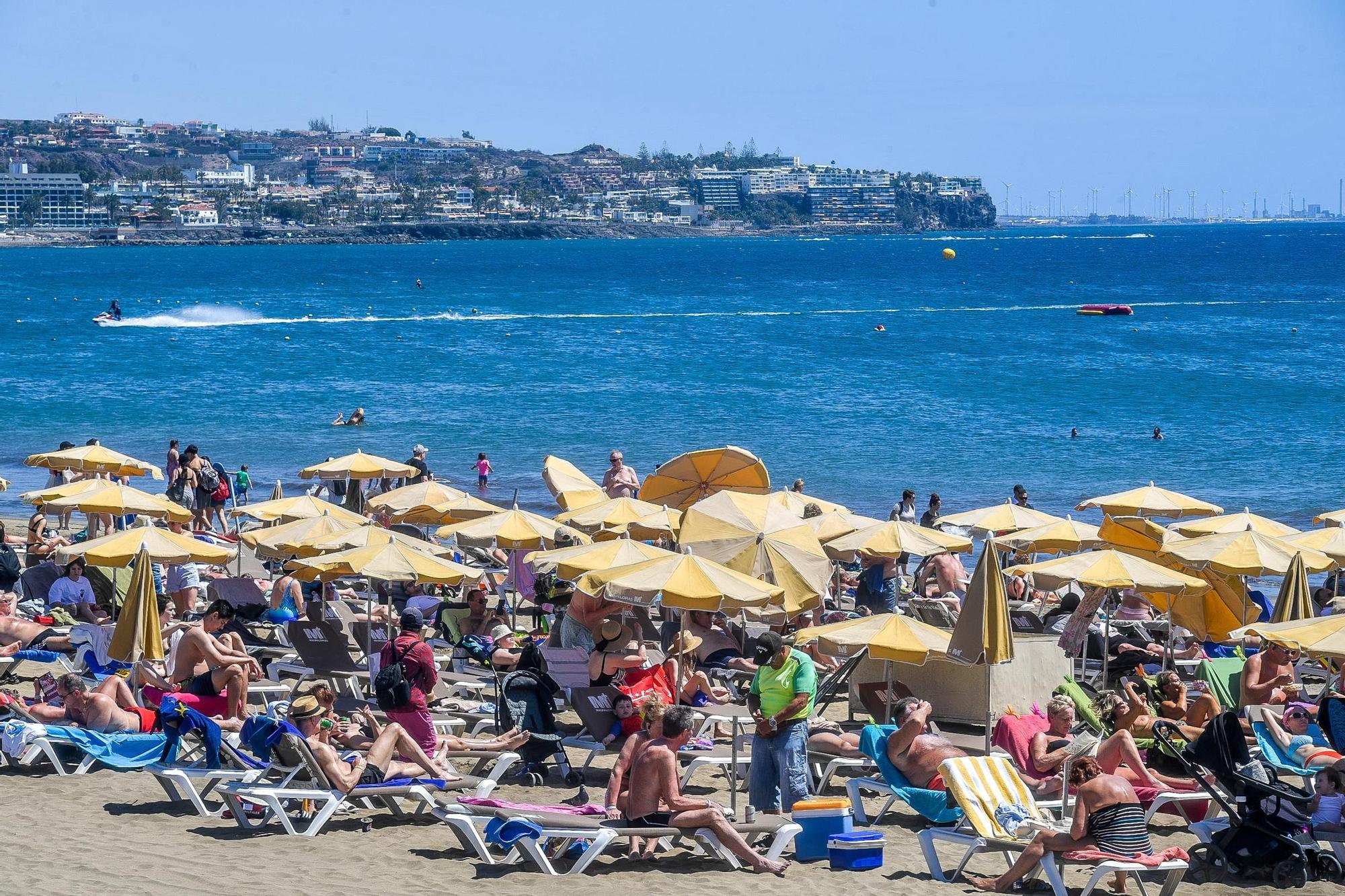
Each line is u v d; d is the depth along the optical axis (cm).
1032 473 11281
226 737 3800
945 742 3419
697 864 3162
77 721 3884
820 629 4066
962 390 16725
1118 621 5922
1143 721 3778
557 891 2930
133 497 6328
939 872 3130
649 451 12369
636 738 3186
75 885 2838
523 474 11362
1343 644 3819
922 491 10469
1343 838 3206
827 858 3244
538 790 3772
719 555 4806
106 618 5453
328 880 2942
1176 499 6581
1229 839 3175
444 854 3170
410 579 4812
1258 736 3950
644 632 5412
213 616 4141
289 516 6231
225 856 3089
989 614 3697
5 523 9112
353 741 3659
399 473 7950
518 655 4809
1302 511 9619
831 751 3844
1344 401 15438
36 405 15325
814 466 11575
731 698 4559
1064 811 3394
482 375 18212
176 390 16662
